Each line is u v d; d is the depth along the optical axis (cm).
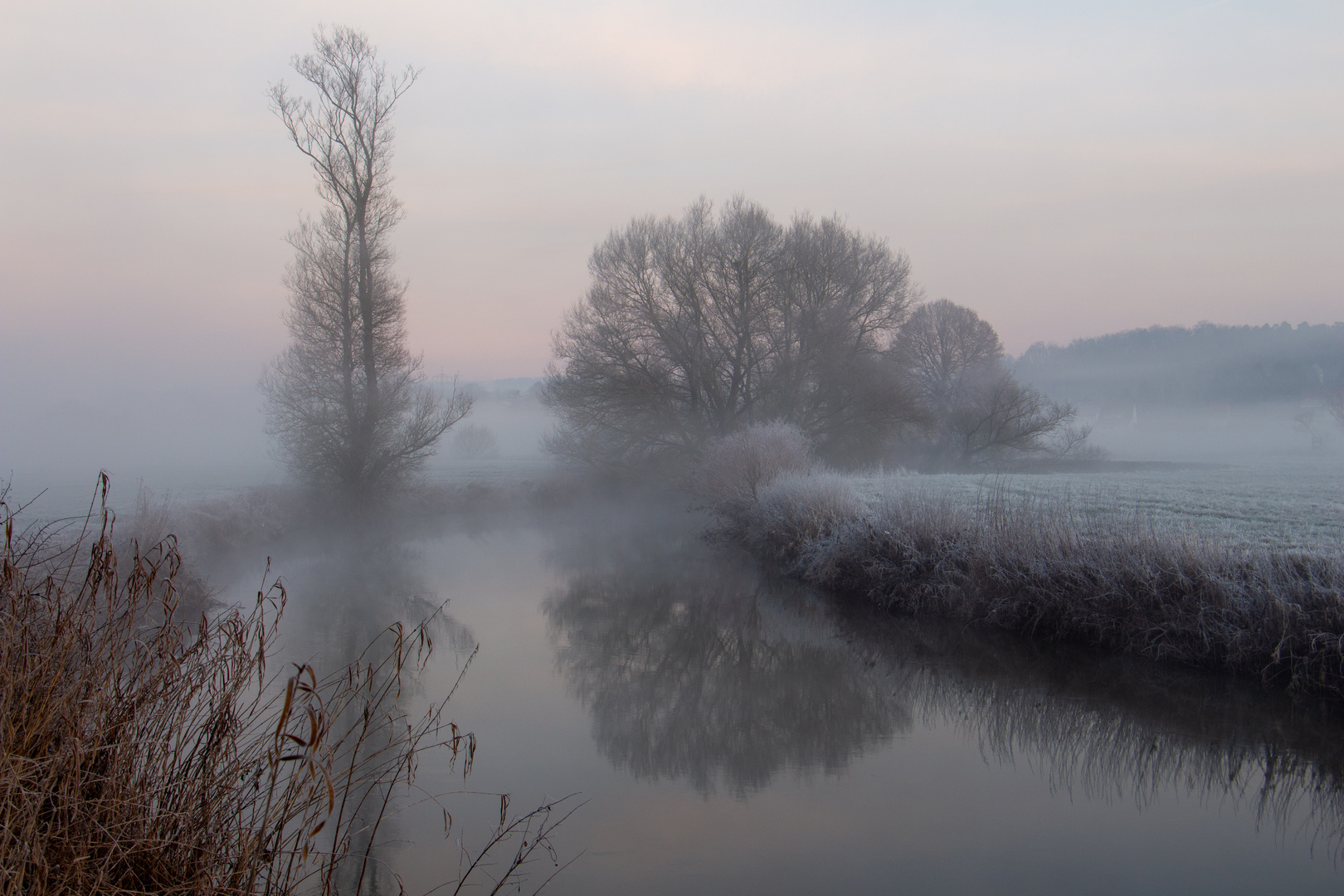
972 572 1211
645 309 3188
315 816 320
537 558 2031
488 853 545
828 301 3403
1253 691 829
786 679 1002
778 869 527
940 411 4603
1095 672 946
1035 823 598
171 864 304
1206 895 490
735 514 2097
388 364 2364
